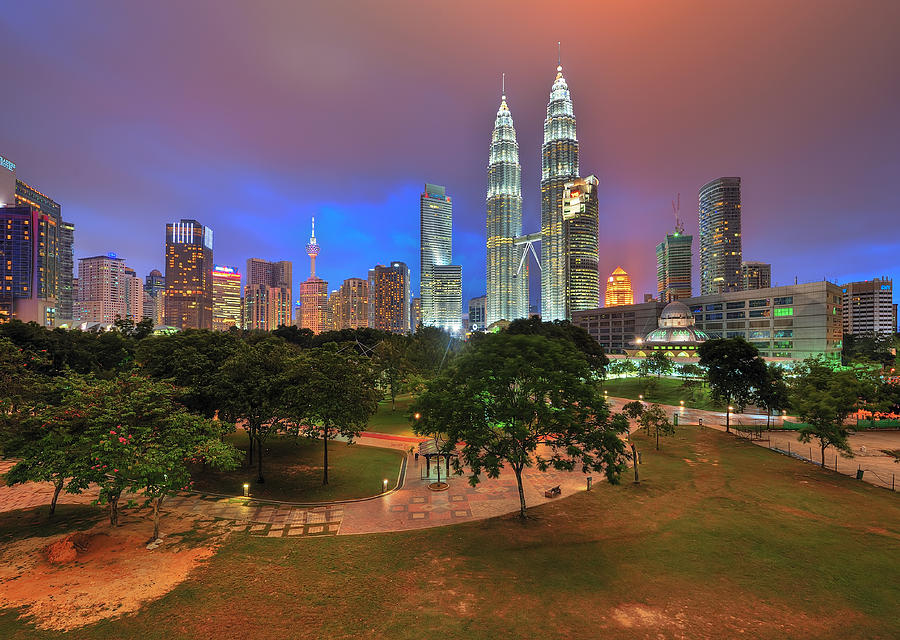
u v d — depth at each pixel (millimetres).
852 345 161125
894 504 31797
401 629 17031
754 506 31344
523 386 29031
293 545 25406
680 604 18797
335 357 38156
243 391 36312
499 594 19703
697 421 65125
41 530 26875
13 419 29391
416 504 32781
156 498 26453
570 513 30391
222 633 16750
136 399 25422
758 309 153375
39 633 16688
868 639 16391
